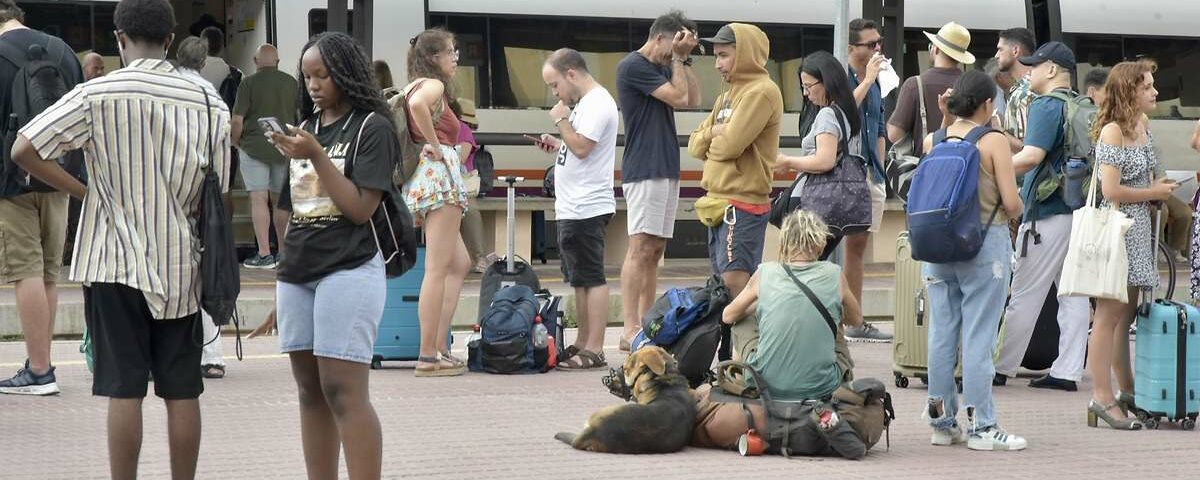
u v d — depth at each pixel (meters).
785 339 11.04
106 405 12.86
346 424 8.23
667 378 11.20
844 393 11.16
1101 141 12.39
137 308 8.27
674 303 12.71
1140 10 33.38
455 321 20.11
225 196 8.85
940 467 10.71
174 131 8.20
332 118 8.32
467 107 24.78
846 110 14.66
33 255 13.16
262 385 14.22
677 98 15.08
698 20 30.12
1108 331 12.52
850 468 10.58
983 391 11.43
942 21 31.77
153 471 10.21
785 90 30.83
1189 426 12.48
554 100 29.08
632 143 15.41
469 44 28.47
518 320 15.04
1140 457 11.25
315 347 8.17
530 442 11.41
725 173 14.28
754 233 14.34
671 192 15.53
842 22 18.23
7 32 12.74
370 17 26.12
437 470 10.32
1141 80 12.34
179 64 16.03
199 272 8.32
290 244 8.23
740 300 11.66
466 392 13.84
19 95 12.30
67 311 18.47
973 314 11.38
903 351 14.54
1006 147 11.20
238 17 27.53
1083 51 32.78
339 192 7.96
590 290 15.55
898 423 12.64
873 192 17.34
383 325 15.29
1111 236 12.16
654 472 10.30
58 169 8.23
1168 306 12.48
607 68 29.50
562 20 29.17
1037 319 15.04
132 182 8.16
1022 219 14.23
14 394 13.32
